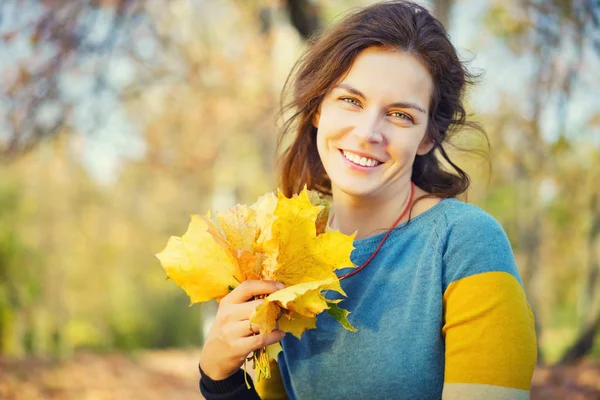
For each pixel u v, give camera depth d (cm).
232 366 139
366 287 149
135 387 852
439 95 154
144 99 1085
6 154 632
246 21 1014
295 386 154
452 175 172
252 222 136
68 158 1048
